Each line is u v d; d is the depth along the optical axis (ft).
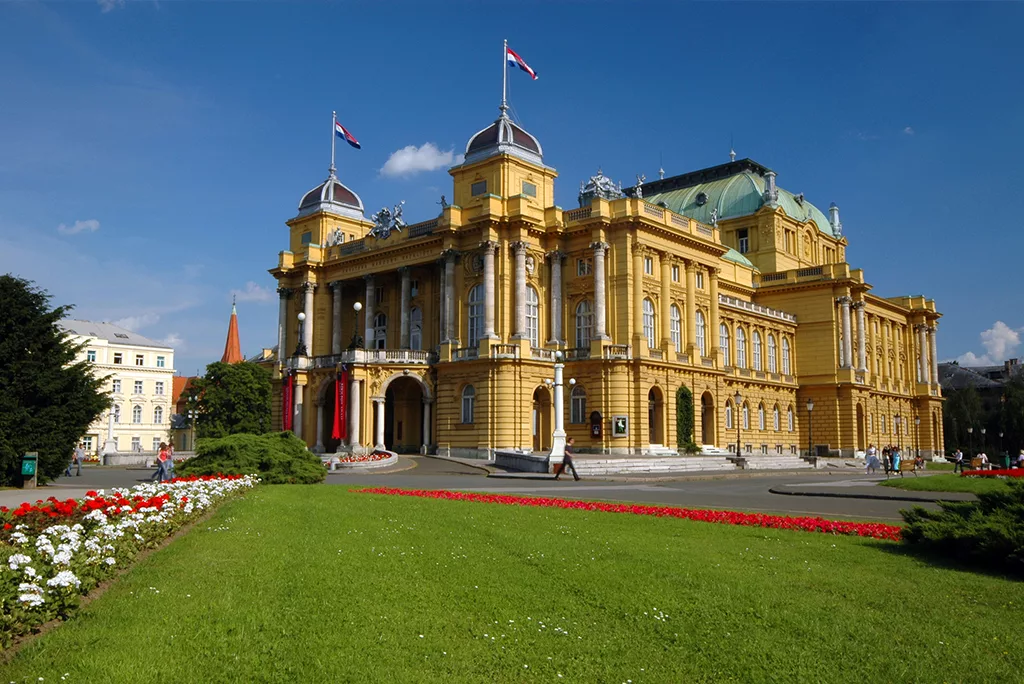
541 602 45.11
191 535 66.18
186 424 331.77
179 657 35.47
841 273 319.27
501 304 231.71
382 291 280.10
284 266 295.89
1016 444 412.77
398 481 153.28
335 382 248.73
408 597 45.68
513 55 249.34
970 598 47.91
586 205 258.37
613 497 118.52
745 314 301.22
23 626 37.37
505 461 195.93
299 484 128.47
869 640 39.45
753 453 288.92
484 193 243.60
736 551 61.62
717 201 355.36
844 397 317.63
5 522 56.39
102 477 163.12
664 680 34.22
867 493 126.52
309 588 47.11
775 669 35.58
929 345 402.72
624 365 222.48
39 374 123.13
